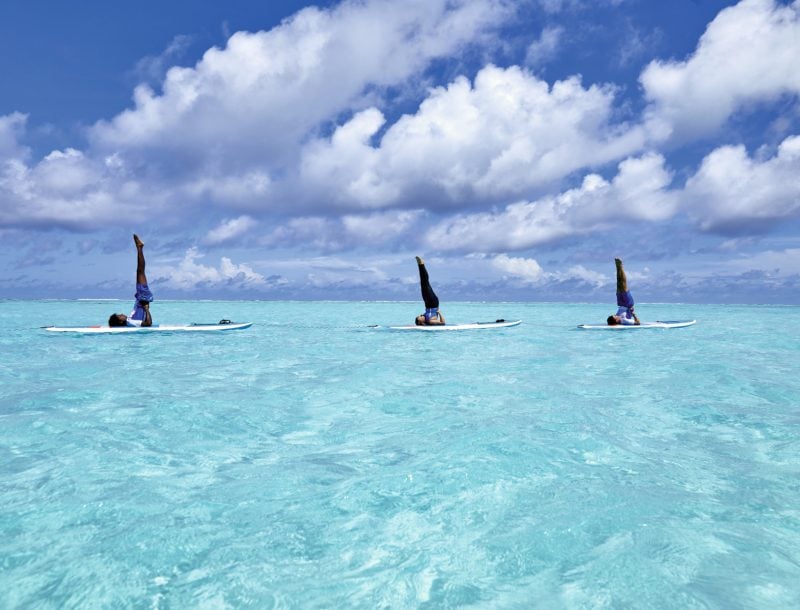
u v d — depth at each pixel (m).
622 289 18.67
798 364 9.70
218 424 5.37
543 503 3.32
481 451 4.36
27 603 2.30
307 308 54.22
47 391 6.95
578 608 2.23
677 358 10.70
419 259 17.72
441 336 16.12
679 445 4.55
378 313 40.53
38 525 3.04
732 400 6.41
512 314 41.50
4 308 46.00
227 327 18.48
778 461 4.11
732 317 33.50
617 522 3.03
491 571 2.55
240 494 3.51
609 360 10.40
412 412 5.90
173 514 3.20
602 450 4.39
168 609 2.25
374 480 3.76
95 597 2.34
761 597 2.28
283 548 2.79
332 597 2.34
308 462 4.18
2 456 4.30
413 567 2.59
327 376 8.39
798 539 2.81
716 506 3.24
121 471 3.97
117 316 16.53
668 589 2.36
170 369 9.16
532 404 6.24
